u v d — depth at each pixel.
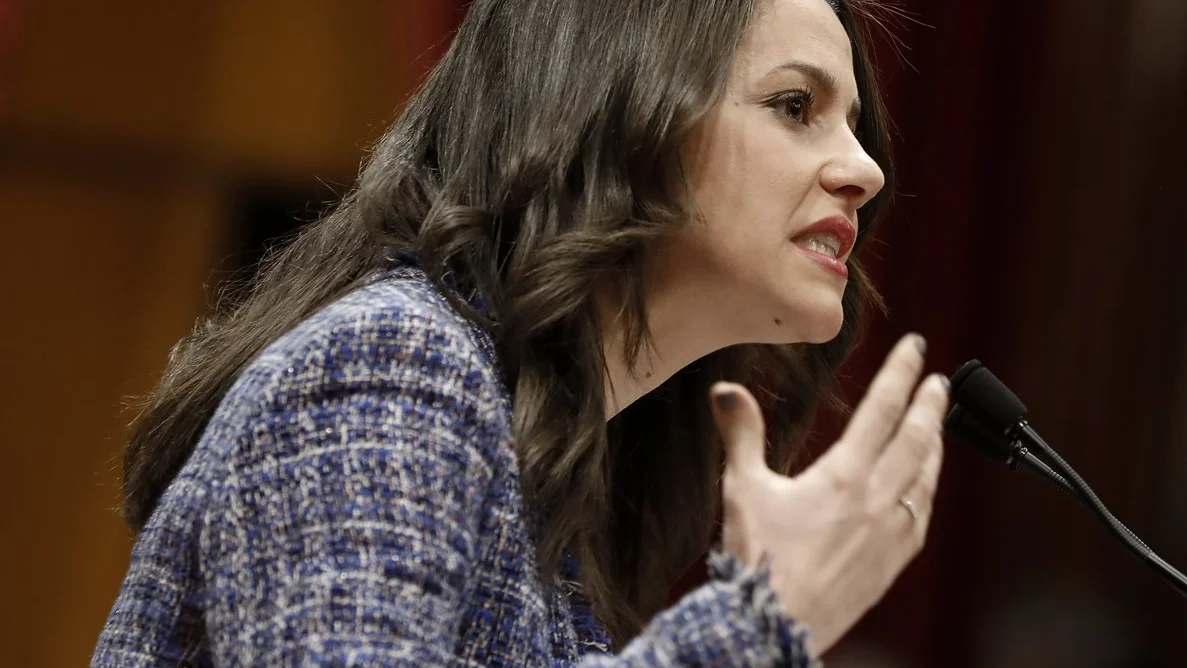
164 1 9.47
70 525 9.37
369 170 4.19
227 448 3.16
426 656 2.90
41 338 9.40
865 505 3.18
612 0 4.00
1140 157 9.69
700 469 4.95
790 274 3.98
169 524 3.38
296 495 3.04
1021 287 9.82
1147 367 9.73
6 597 9.27
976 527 9.95
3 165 9.30
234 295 4.81
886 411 3.25
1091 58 9.74
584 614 3.83
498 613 3.37
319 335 3.25
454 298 3.66
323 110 9.58
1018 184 9.81
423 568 2.98
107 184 9.47
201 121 9.52
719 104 3.94
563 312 3.66
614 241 3.75
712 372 4.97
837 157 4.04
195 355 4.18
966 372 4.28
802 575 3.11
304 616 2.89
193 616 3.34
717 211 3.94
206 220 9.55
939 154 9.76
